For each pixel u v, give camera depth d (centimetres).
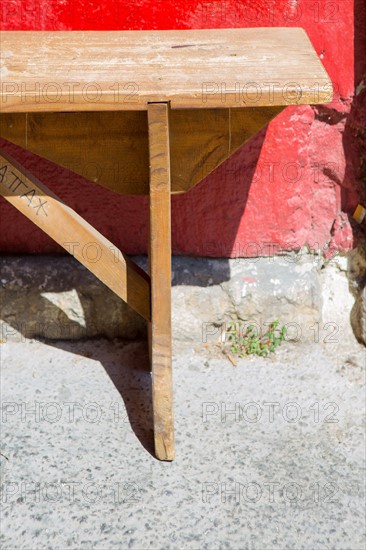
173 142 214
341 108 299
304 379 293
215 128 213
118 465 238
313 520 217
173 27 282
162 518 216
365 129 302
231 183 300
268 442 253
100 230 304
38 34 250
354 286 320
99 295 309
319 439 256
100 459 240
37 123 210
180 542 208
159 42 244
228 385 287
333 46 290
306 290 309
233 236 307
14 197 222
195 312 307
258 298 307
